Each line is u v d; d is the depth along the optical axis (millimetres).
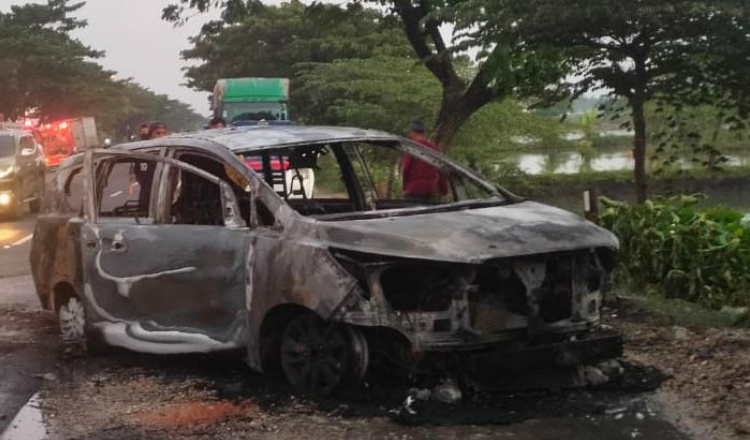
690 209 8812
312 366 5867
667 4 10781
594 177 25062
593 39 11992
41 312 9250
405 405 5562
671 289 8203
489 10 12023
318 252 5617
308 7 18453
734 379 5965
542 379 5773
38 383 6598
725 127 20094
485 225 5684
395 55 33406
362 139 6914
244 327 6156
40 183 21531
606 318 7715
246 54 44312
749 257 8039
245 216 6668
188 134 7215
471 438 5078
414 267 5531
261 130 7039
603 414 5414
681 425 5211
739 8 10828
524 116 23391
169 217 6789
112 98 77000
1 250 14703
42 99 70188
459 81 17000
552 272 5625
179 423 5523
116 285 7016
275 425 5395
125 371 6852
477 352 5516
